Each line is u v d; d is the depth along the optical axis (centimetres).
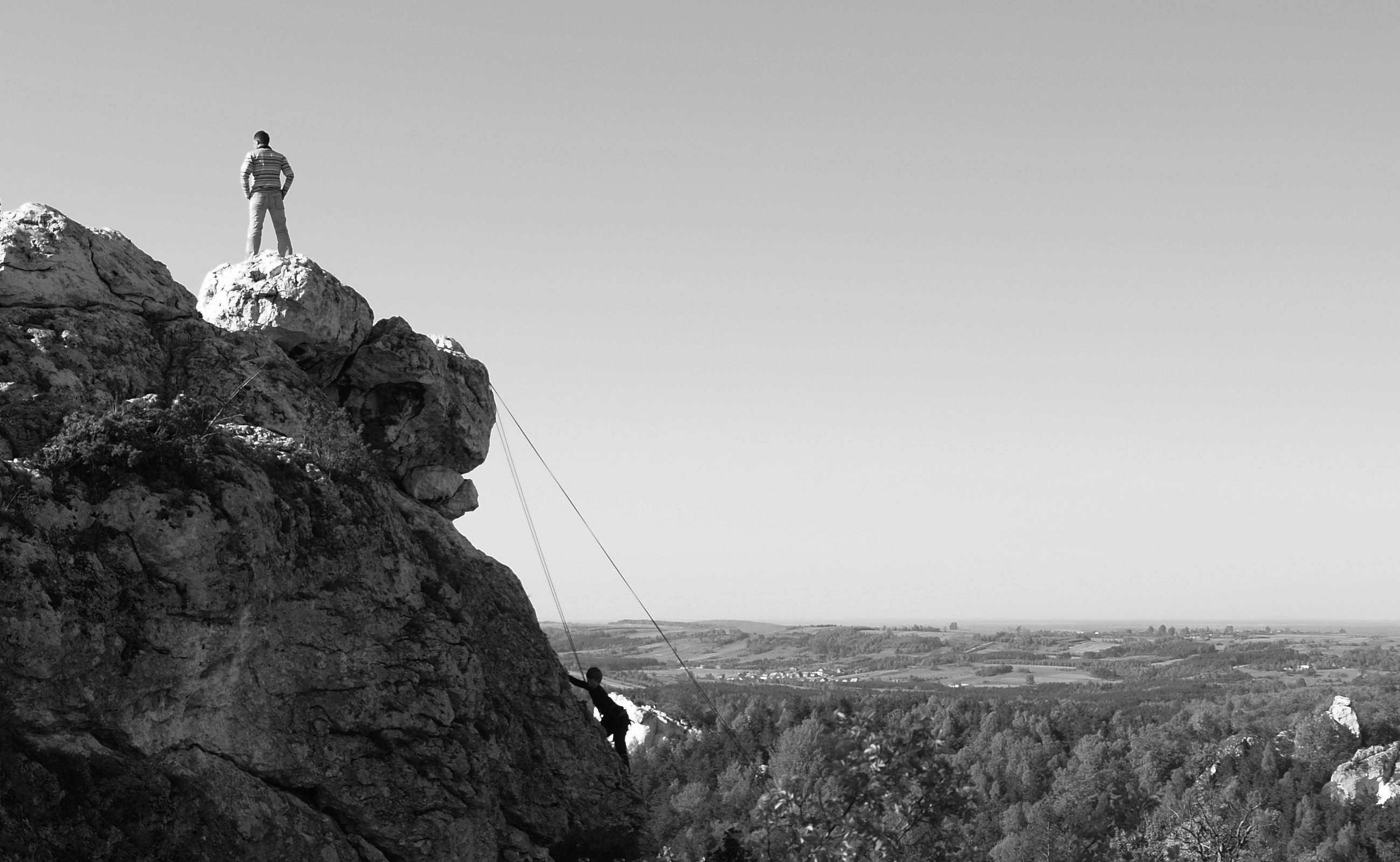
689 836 3838
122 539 2116
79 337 2533
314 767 2358
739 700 19975
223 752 2244
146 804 2092
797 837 2261
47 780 1986
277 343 3053
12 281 2531
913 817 2344
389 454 3269
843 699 2381
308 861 2292
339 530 2516
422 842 2459
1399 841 14012
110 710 2086
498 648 2959
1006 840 10550
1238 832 5666
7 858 1877
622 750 3133
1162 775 16362
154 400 2372
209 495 2234
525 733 2906
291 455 2559
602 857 2980
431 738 2531
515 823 2802
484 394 3550
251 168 3388
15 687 1975
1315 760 17775
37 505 2041
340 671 2427
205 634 2202
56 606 2011
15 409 2281
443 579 2805
